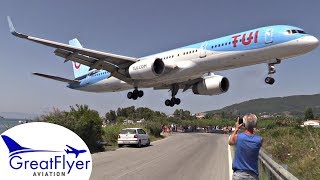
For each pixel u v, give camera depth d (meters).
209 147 28.48
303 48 21.83
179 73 26.30
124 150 24.88
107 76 32.12
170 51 27.48
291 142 18.59
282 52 22.52
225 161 17.92
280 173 6.39
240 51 23.56
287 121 53.16
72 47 25.31
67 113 23.12
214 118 115.12
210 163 16.92
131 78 26.64
